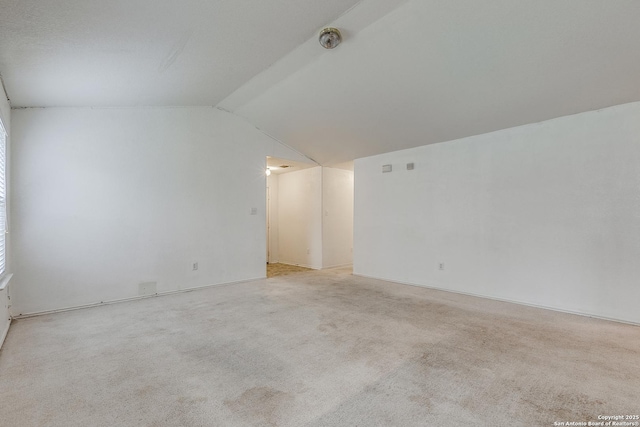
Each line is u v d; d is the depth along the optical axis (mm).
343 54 3205
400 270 5180
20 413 1699
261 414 1691
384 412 1707
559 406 1754
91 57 2537
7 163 3145
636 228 3100
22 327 3068
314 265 6699
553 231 3615
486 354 2426
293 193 7230
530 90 3225
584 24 2369
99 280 3869
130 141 4137
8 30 1976
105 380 2051
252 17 2379
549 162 3652
